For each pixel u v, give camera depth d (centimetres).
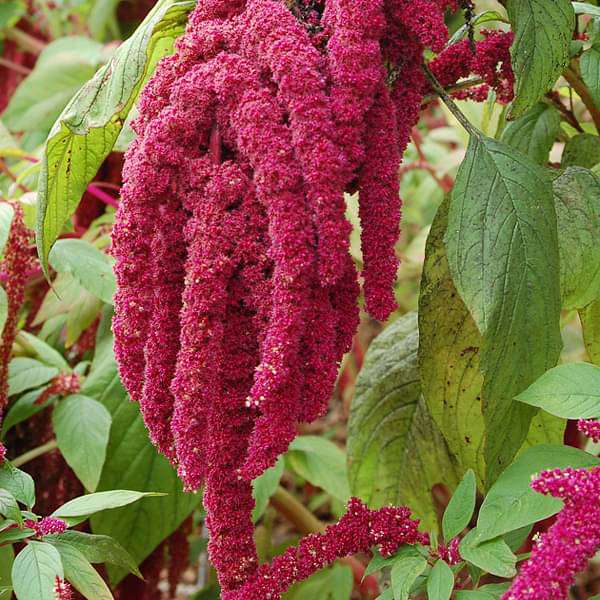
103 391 133
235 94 107
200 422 106
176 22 117
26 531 113
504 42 116
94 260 131
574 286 114
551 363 110
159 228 108
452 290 117
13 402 137
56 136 113
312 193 105
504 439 111
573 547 101
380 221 108
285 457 148
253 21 108
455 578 112
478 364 119
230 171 107
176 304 108
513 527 106
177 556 143
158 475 132
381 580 124
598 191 115
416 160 199
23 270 125
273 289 106
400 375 130
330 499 185
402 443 130
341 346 109
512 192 111
